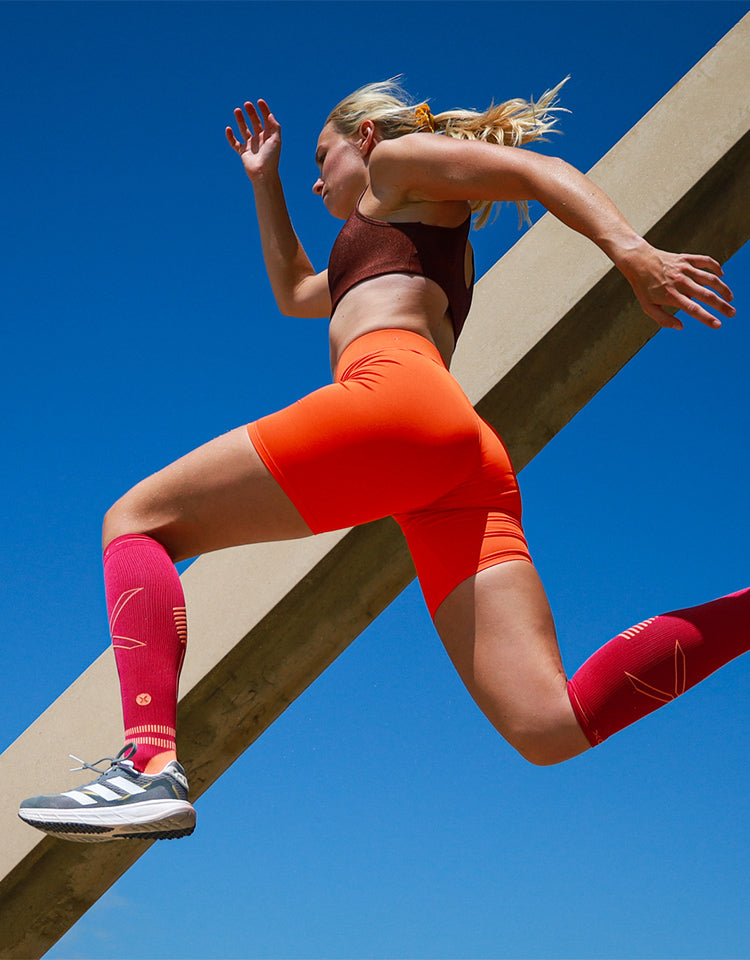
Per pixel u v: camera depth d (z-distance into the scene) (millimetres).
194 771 2590
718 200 2467
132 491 1293
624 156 2533
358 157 1693
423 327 1430
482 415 2473
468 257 1639
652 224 2441
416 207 1493
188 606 2502
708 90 2539
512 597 1351
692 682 1262
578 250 2500
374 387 1276
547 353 2455
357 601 2508
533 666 1316
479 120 1626
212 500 1258
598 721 1272
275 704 2553
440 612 1396
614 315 2447
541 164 1334
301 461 1242
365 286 1463
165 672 1196
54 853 2453
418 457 1272
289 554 2480
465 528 1385
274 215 2023
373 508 1293
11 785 2453
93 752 2451
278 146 2053
